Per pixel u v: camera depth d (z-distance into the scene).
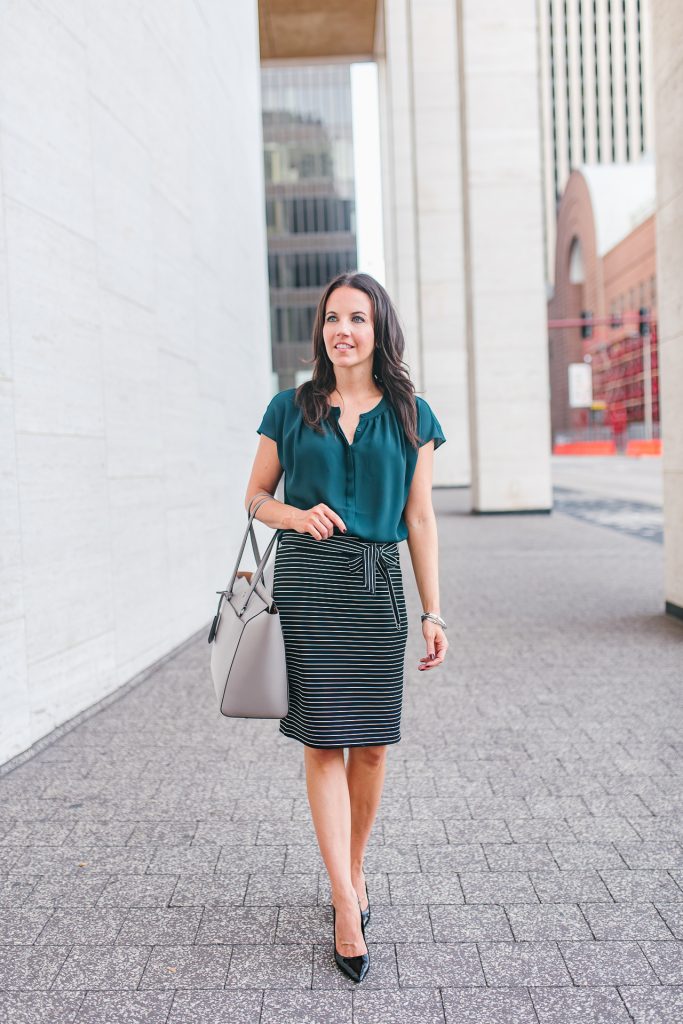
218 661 2.37
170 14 6.95
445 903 2.74
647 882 2.85
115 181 5.59
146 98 6.27
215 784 3.79
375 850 3.12
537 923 2.61
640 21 131.38
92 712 4.88
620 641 6.38
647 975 2.33
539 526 15.02
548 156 134.12
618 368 90.00
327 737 2.36
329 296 2.45
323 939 2.54
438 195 25.83
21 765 4.06
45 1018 2.18
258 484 2.55
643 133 133.00
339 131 69.69
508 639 6.56
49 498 4.50
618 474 35.91
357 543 2.41
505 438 17.23
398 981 2.32
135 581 5.73
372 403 2.48
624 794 3.58
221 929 2.60
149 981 2.34
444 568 10.40
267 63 31.98
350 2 27.97
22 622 4.18
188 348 7.19
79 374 4.93
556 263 123.50
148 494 6.04
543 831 3.25
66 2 4.88
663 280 7.06
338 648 2.38
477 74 16.64
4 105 4.15
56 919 2.67
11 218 4.18
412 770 3.92
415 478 2.50
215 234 8.39
